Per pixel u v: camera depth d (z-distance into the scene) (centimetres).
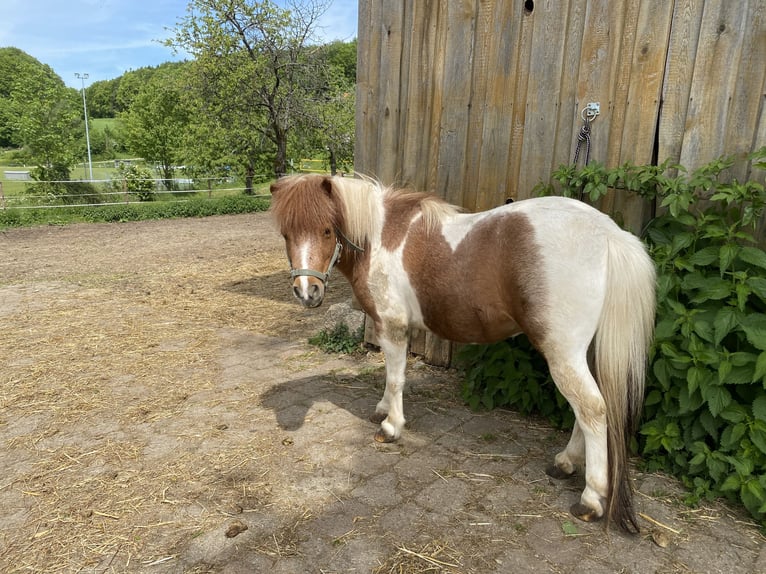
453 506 224
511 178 327
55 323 491
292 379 368
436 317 244
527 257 206
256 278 698
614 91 278
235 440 282
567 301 198
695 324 229
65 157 1686
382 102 380
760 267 230
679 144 263
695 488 230
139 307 552
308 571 186
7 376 369
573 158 299
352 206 240
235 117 1573
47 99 1692
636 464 254
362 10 378
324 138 1569
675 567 188
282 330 483
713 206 254
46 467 256
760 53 235
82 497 232
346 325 435
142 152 2250
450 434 289
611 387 200
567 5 285
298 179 237
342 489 237
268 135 1633
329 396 339
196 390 349
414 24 350
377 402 330
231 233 1158
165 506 225
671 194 239
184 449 273
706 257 233
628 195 280
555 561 192
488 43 320
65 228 1220
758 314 219
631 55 269
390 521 214
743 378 214
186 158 1945
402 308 253
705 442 241
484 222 225
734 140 248
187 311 540
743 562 191
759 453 213
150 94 2234
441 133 353
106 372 379
